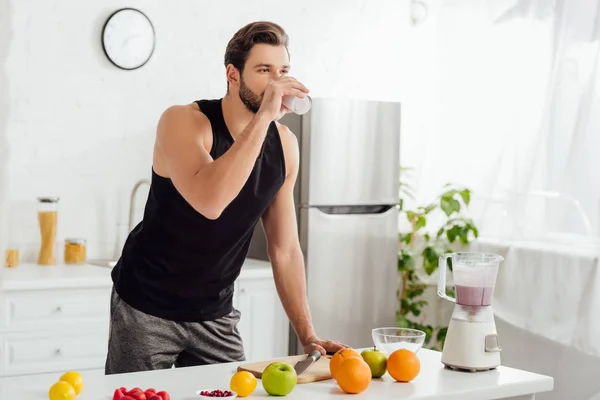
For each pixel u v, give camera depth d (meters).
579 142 3.86
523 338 4.07
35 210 3.96
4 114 1.06
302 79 4.60
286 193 2.35
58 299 3.39
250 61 2.12
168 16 4.23
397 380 1.86
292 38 4.56
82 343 3.45
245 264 4.00
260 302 3.84
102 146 4.11
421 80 4.92
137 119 4.18
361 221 4.12
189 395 1.70
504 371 1.98
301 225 3.96
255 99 2.13
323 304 4.02
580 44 3.87
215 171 1.97
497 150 4.36
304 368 1.88
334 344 2.11
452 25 4.69
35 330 3.34
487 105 4.44
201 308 2.30
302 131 3.93
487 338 1.97
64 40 3.99
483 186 4.43
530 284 4.03
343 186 4.05
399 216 4.88
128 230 4.16
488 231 4.37
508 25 4.31
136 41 4.14
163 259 2.24
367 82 4.80
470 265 1.97
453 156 4.68
